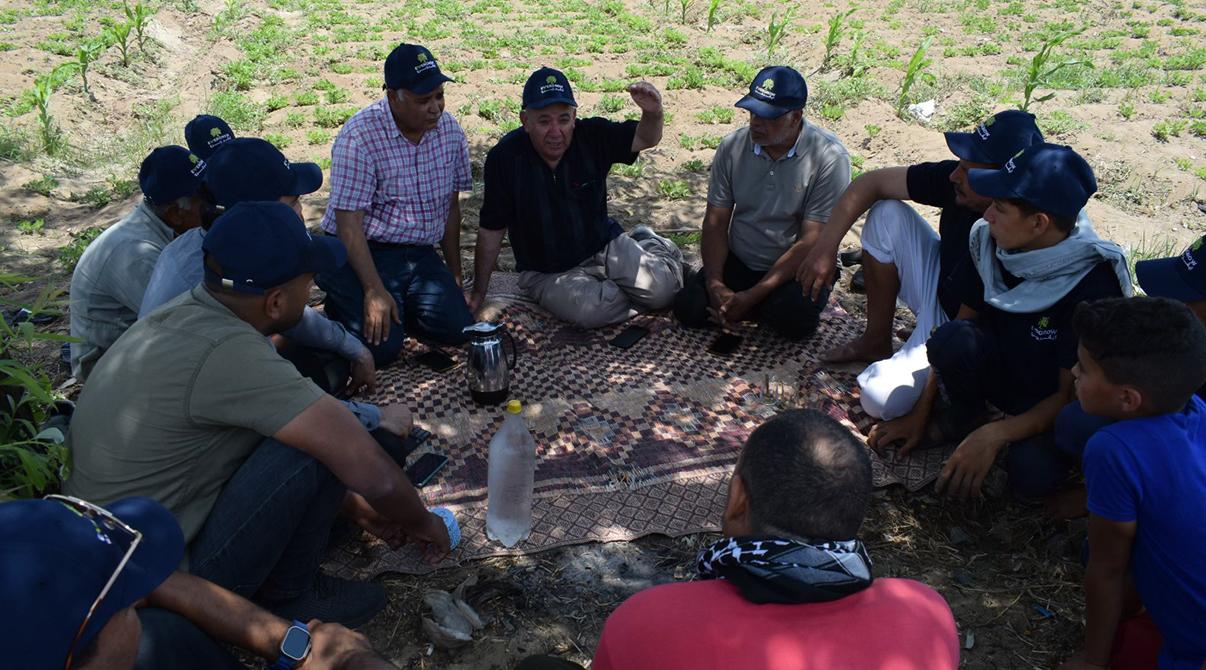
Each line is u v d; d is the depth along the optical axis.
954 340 4.02
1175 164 9.30
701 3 16.72
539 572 3.72
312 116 10.62
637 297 5.64
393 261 5.34
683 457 4.40
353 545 3.79
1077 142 9.80
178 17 15.12
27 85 10.86
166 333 2.93
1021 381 4.15
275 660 2.44
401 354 5.30
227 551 2.94
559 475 4.27
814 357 5.29
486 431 4.57
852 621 1.89
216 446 2.97
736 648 1.85
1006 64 13.23
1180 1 17.36
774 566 1.89
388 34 14.95
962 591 3.71
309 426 2.90
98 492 2.90
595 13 16.55
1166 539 2.80
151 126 9.94
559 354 5.31
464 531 3.89
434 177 5.29
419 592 3.59
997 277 4.12
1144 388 2.78
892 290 4.93
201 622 2.43
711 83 11.91
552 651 3.37
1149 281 3.48
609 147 5.44
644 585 3.67
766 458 1.98
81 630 1.60
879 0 17.53
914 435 4.35
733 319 5.43
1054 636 3.48
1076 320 2.94
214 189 3.96
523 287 5.78
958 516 4.11
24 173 8.59
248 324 3.01
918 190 4.70
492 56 13.48
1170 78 12.39
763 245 5.52
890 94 11.42
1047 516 4.05
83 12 14.62
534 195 5.36
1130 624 3.12
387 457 3.13
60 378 5.10
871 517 4.09
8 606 1.53
